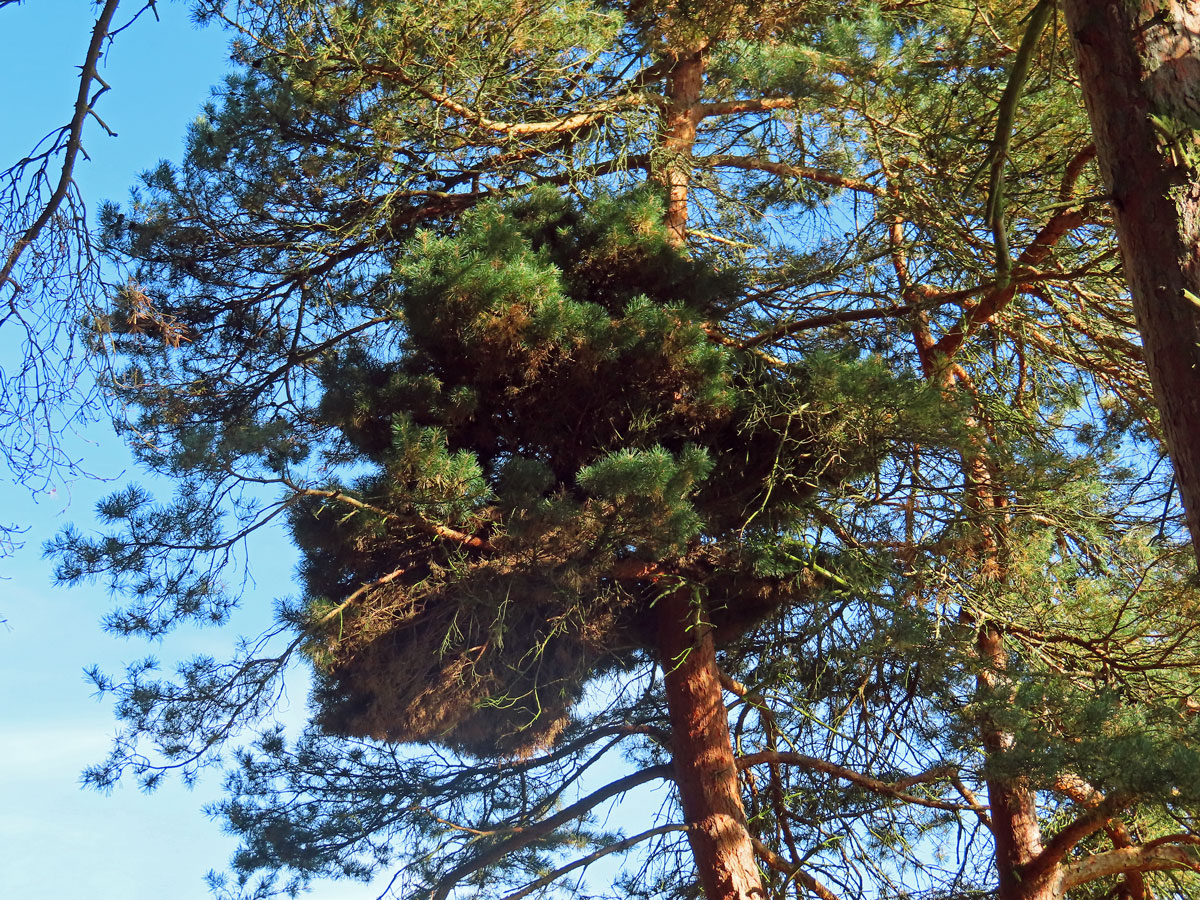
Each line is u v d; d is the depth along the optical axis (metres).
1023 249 9.39
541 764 11.68
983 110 8.70
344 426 8.43
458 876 10.62
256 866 10.44
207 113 10.29
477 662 8.56
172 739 8.71
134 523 8.28
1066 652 8.81
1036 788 7.20
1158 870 8.84
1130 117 3.88
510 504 7.66
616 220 8.67
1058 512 8.73
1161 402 3.71
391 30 8.99
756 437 8.70
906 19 9.80
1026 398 10.31
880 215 9.53
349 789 11.19
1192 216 3.71
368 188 10.20
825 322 9.67
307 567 8.66
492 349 8.01
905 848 9.74
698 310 8.97
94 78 5.05
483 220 8.71
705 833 9.01
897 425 7.95
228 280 10.67
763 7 9.81
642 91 10.64
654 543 7.69
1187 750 6.39
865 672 9.36
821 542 9.12
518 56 9.77
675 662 9.43
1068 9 4.14
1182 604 8.52
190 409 10.32
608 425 8.57
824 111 8.92
